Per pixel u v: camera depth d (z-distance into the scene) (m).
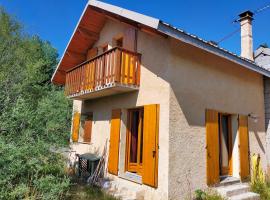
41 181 4.76
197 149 6.52
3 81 6.61
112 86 6.82
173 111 6.13
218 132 7.61
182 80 6.48
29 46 12.02
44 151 5.35
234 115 8.08
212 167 6.79
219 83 7.56
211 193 6.30
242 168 7.71
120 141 7.59
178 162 6.04
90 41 10.53
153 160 6.16
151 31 6.41
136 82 7.12
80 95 8.69
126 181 7.05
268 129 9.08
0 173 4.46
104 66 7.34
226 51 6.80
